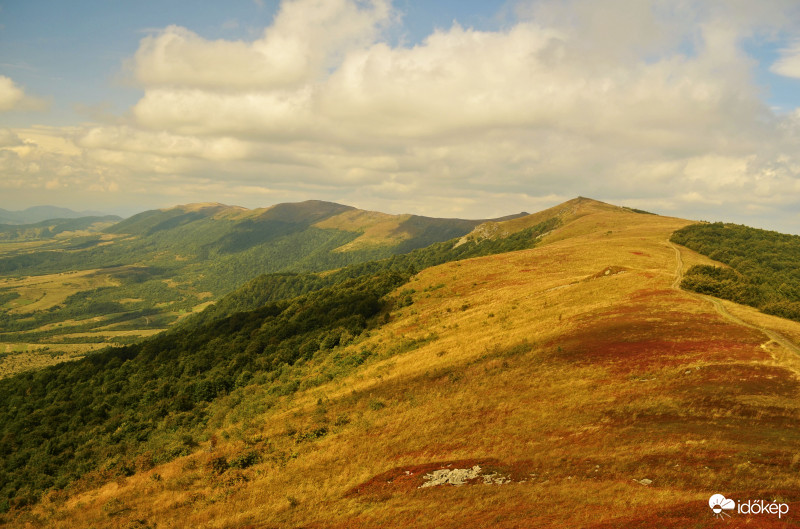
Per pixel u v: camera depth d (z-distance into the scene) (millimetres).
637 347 36156
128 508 32969
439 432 29688
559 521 16406
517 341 45688
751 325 38531
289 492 26422
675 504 15945
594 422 26000
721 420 23250
